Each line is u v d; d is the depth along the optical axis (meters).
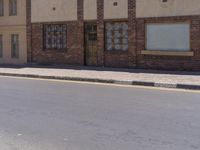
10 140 7.66
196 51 19.50
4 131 8.36
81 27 23.50
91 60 23.44
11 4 27.55
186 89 14.84
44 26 25.58
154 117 9.57
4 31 28.05
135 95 13.31
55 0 24.61
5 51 28.16
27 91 14.54
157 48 20.81
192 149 6.89
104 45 22.70
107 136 7.83
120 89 14.98
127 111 10.38
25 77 20.14
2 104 11.67
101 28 22.66
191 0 19.45
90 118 9.54
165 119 9.33
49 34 25.38
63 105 11.40
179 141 7.40
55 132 8.22
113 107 10.98
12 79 19.20
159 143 7.29
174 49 20.25
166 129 8.34
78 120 9.33
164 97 12.80
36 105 11.45
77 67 22.95
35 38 26.00
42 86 16.11
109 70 20.95
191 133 7.98
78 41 23.73
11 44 27.69
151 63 21.00
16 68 23.98
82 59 23.66
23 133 8.17
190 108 10.72
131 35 21.53
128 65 21.83
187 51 19.70
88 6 23.11
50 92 14.22
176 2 19.91
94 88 15.34
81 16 23.42
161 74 18.69
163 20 20.39
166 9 20.23
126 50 21.97
